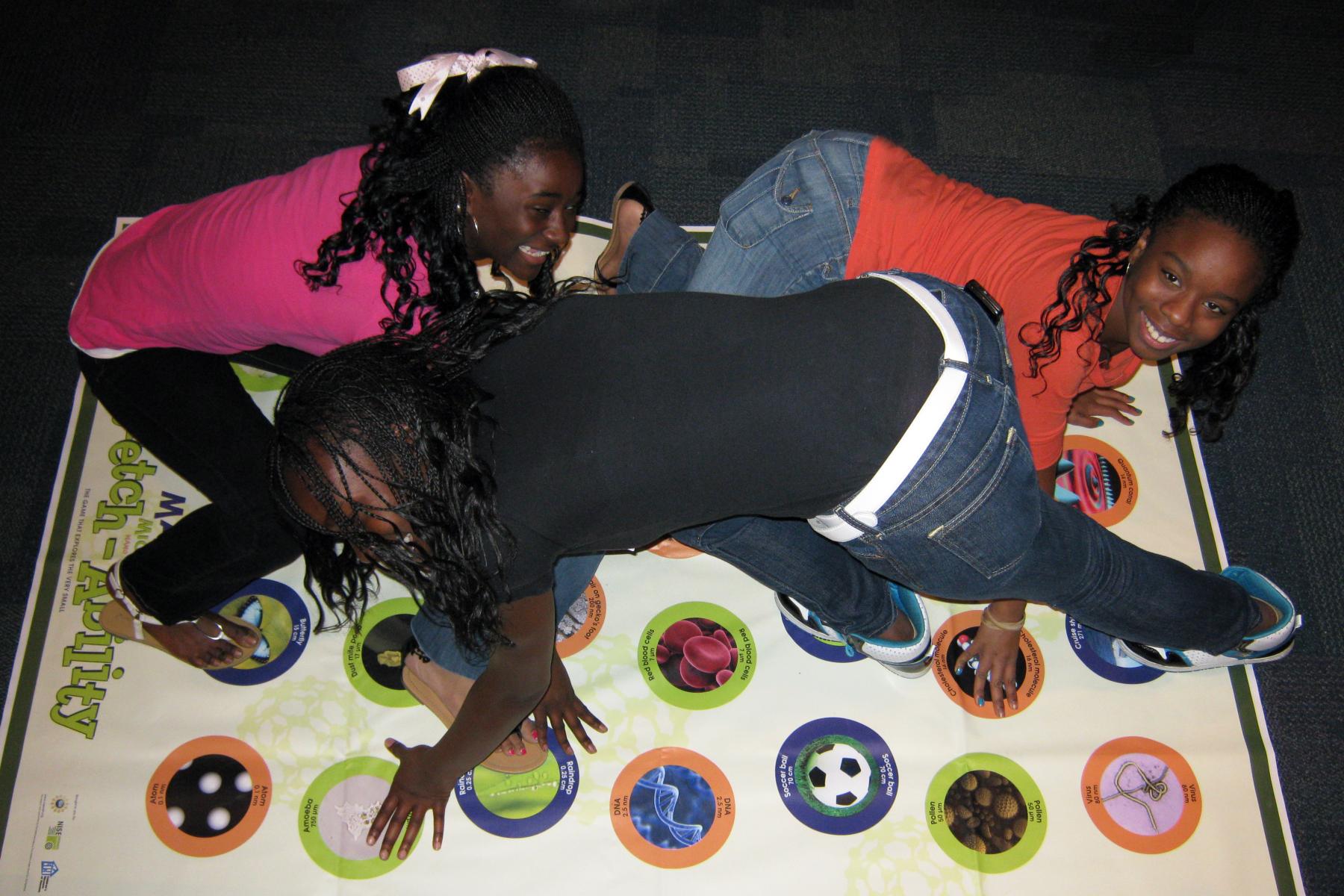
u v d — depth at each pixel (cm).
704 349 92
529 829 148
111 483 169
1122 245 115
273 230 122
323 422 85
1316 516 183
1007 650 157
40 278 194
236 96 214
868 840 149
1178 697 161
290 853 146
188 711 154
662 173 208
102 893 142
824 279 142
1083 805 153
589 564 144
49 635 157
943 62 226
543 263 130
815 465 94
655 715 156
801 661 161
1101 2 233
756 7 229
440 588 94
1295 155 219
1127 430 180
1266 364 196
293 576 163
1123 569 127
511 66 114
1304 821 160
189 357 140
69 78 214
